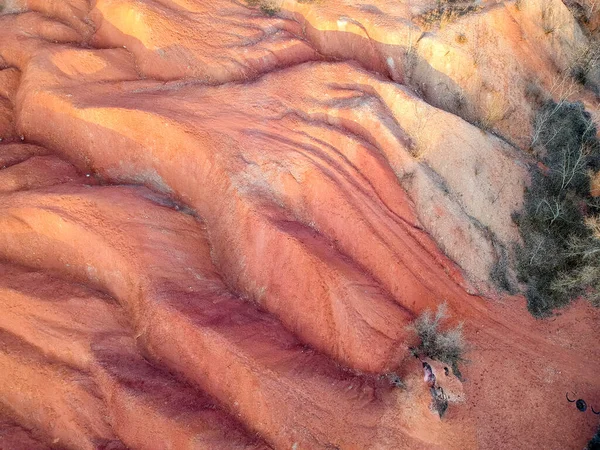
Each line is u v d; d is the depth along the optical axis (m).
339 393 15.83
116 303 17.16
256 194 19.05
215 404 15.73
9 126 22.66
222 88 21.53
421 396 16.09
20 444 14.60
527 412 16.98
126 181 20.75
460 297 18.92
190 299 17.16
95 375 15.35
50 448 14.73
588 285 19.80
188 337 16.08
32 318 15.97
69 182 19.91
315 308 17.42
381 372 16.80
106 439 14.79
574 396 17.44
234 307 17.66
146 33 22.83
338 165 19.92
